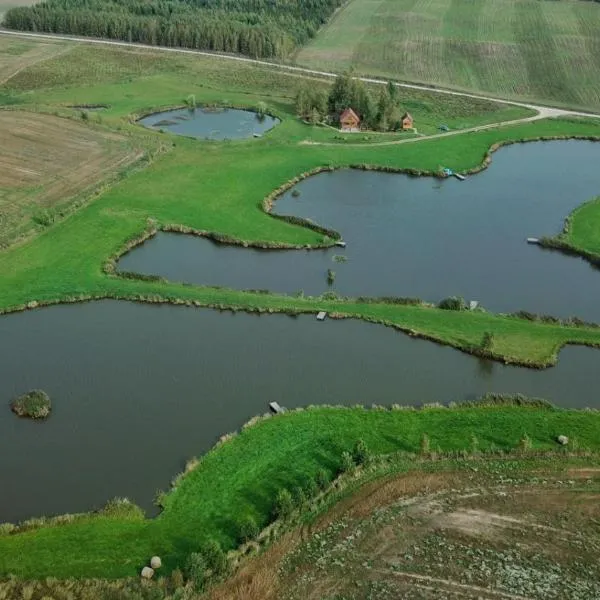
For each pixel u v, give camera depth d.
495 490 48.56
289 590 41.16
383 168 106.31
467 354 64.12
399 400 58.31
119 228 84.56
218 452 51.47
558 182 104.50
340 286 75.94
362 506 47.06
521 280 78.50
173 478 49.53
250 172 102.25
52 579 40.88
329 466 50.41
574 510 46.97
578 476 49.84
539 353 63.78
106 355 62.72
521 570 42.62
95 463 50.84
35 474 49.78
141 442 52.88
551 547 44.22
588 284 78.25
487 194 99.75
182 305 70.38
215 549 41.59
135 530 44.97
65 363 61.47
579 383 60.81
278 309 69.56
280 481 49.06
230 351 63.72
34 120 117.69
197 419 55.34
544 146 119.56
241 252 82.12
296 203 95.25
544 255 84.06
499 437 53.38
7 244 79.19
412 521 45.97
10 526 44.66
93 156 104.38
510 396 57.78
